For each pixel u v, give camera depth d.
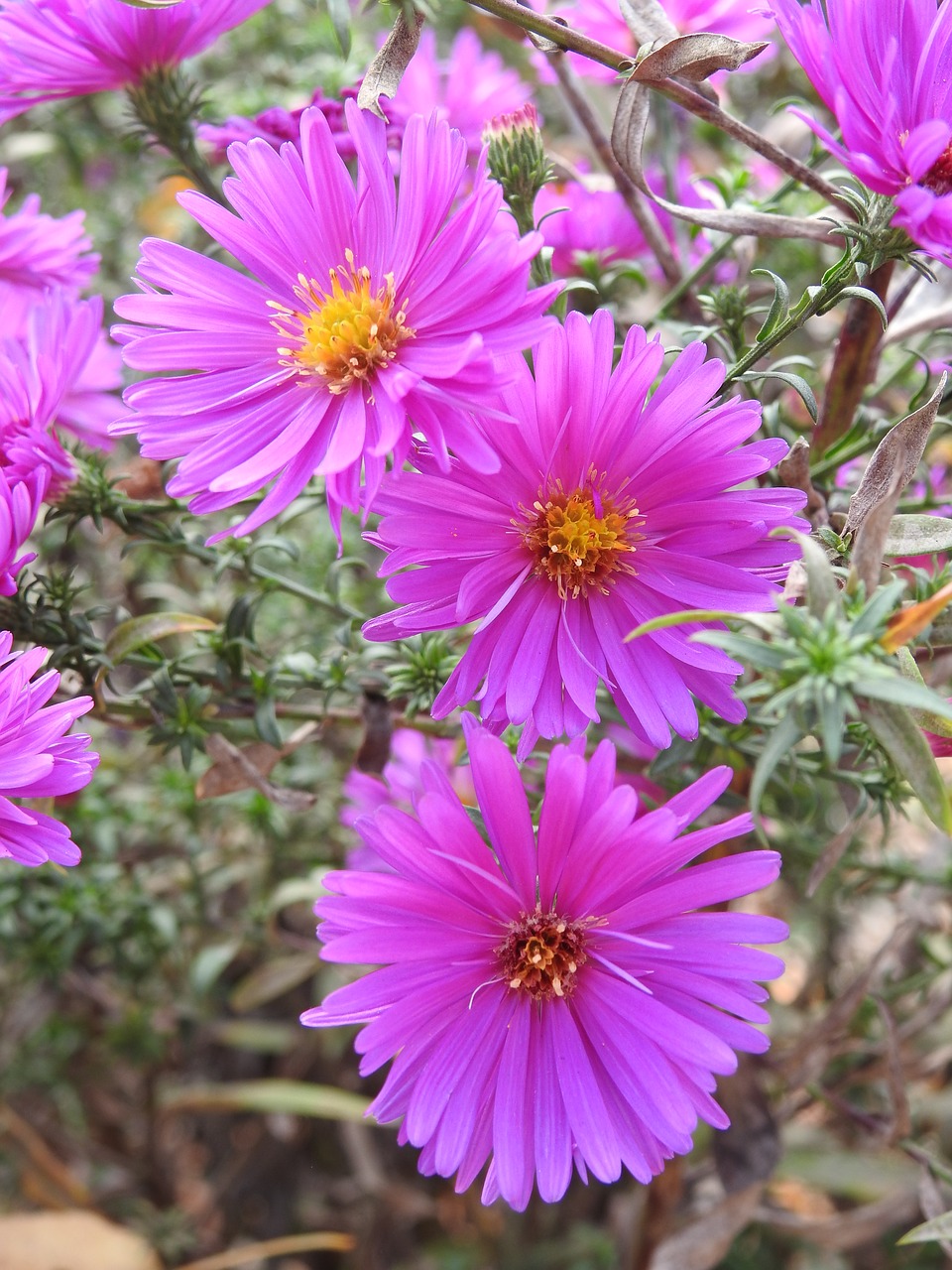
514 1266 0.23
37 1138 0.22
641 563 0.10
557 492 0.10
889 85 0.09
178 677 0.13
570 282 0.12
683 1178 0.18
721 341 0.12
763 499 0.10
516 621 0.10
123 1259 0.21
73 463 0.13
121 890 0.20
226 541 0.15
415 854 0.09
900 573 0.13
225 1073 0.25
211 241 0.20
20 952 0.20
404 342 0.10
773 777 0.13
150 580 0.22
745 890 0.09
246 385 0.10
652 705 0.09
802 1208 0.23
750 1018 0.09
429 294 0.09
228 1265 0.22
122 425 0.10
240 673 0.13
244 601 0.13
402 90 0.16
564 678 0.09
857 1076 0.17
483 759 0.09
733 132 0.10
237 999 0.19
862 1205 0.21
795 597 0.09
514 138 0.12
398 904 0.09
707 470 0.10
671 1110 0.09
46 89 0.14
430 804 0.09
